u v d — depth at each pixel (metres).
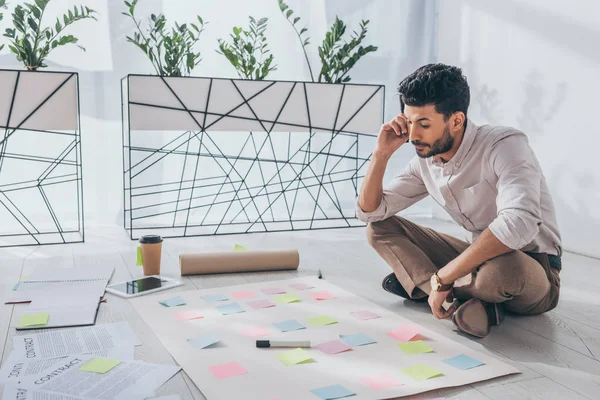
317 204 3.70
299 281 2.26
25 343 1.59
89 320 1.77
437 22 3.89
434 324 1.82
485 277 1.64
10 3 3.13
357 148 3.70
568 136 2.93
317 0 3.64
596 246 2.82
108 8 3.29
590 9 2.77
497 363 1.51
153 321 1.80
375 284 2.25
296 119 3.20
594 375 1.47
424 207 4.05
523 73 3.19
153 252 2.32
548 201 1.80
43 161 3.10
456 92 1.61
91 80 3.30
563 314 1.95
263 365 1.47
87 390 1.31
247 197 3.40
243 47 3.31
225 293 2.09
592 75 2.78
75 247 2.86
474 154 1.72
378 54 3.81
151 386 1.34
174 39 3.12
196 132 3.51
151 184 3.46
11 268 2.43
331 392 1.33
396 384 1.38
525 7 3.15
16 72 2.73
